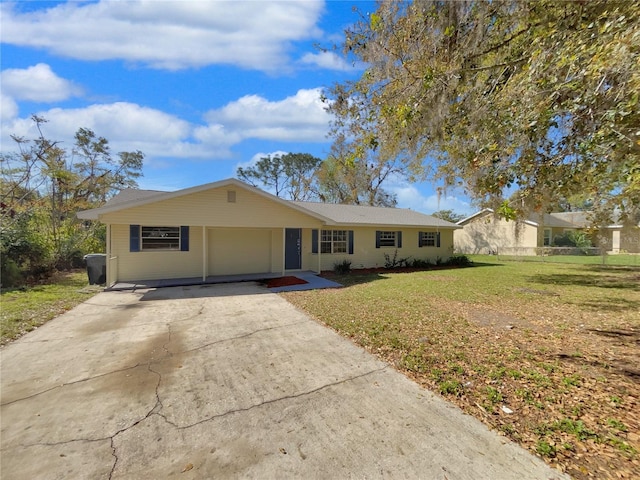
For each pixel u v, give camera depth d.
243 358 4.09
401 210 19.16
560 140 3.54
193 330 5.30
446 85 4.14
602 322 5.80
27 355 4.15
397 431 2.54
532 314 6.36
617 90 2.77
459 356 4.12
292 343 4.67
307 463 2.18
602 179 3.40
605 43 2.74
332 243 14.31
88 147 22.00
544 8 3.32
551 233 25.52
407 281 10.93
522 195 3.81
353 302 7.40
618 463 2.14
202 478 2.04
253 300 7.74
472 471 2.09
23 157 13.53
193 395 3.13
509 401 3.00
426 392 3.19
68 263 13.87
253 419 2.71
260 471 2.11
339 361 3.99
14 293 8.34
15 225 10.69
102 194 22.94
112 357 4.10
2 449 2.31
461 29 3.93
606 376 3.53
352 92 5.36
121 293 8.62
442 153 5.29
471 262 18.38
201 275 11.43
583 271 13.89
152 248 10.70
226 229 11.93
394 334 5.03
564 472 2.07
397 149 5.34
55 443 2.38
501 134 3.68
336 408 2.89
